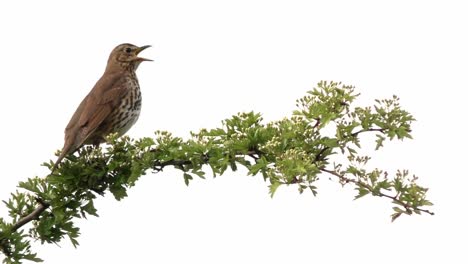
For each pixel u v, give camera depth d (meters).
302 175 5.38
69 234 7.10
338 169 6.12
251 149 6.67
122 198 7.00
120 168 6.91
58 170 7.02
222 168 6.51
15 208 7.16
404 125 6.81
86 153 7.06
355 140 6.85
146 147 6.68
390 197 5.99
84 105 8.98
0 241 7.01
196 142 6.63
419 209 5.93
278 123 6.81
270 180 5.61
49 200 7.01
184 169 6.71
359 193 6.02
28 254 7.02
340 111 6.99
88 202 6.98
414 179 5.96
